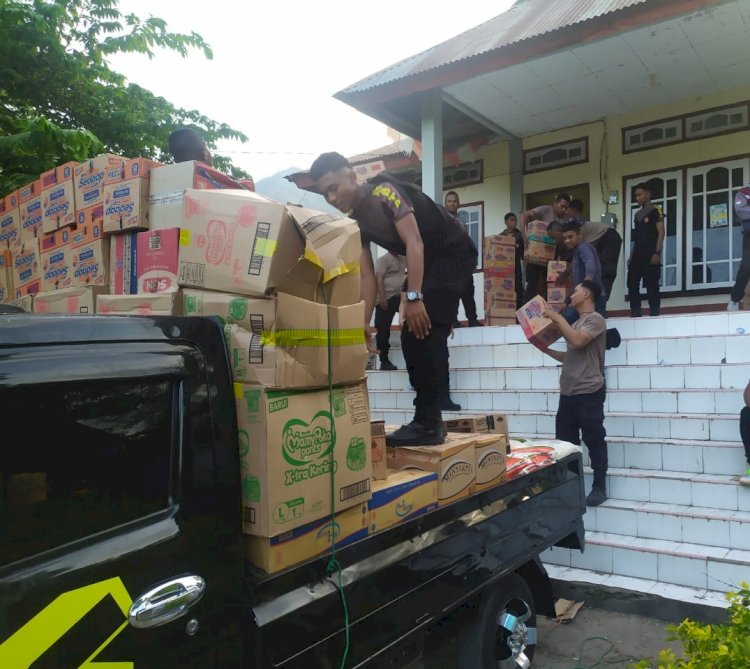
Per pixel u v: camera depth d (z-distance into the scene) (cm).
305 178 1029
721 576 423
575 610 428
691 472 518
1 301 297
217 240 201
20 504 143
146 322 175
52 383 150
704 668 203
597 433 500
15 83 632
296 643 193
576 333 483
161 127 743
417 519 254
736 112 897
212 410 187
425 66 844
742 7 676
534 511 337
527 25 835
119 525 161
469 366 752
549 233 851
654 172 962
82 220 246
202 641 171
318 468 206
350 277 221
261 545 193
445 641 297
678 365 605
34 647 139
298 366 198
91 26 698
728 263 908
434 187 866
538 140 1063
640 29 722
